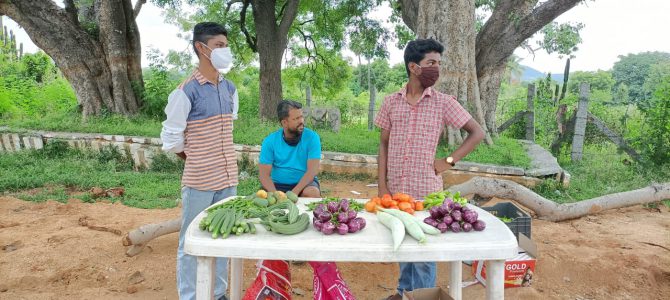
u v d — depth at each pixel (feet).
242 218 9.14
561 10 38.24
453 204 9.49
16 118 58.39
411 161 11.91
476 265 14.92
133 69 52.26
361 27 61.16
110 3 48.47
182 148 11.87
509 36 40.19
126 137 36.94
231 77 76.07
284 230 8.76
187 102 11.34
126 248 17.34
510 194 21.89
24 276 14.80
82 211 23.07
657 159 33.01
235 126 44.88
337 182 31.78
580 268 15.81
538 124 46.93
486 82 41.93
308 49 72.49
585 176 32.50
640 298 14.40
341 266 16.10
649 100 36.96
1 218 21.67
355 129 50.60
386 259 8.37
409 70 11.70
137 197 26.43
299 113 14.69
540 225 21.45
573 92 52.90
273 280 10.48
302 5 61.00
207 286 8.79
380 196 12.62
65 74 49.88
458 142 36.52
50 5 47.80
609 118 44.73
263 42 53.47
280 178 15.61
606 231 20.68
